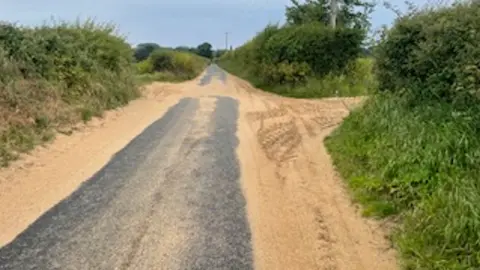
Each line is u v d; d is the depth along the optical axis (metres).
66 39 13.43
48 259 4.73
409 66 8.87
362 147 8.30
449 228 4.77
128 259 4.78
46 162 8.02
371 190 6.59
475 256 4.46
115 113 13.37
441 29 8.16
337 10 28.78
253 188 7.05
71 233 5.32
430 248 4.81
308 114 14.24
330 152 9.06
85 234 5.30
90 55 14.89
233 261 4.80
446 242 4.73
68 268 4.57
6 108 9.29
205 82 31.19
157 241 5.19
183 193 6.69
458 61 7.66
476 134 6.49
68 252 4.88
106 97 13.97
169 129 11.26
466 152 6.16
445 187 5.66
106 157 8.46
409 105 8.62
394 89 9.54
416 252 4.79
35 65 11.31
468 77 7.10
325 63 22.83
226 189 6.93
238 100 18.36
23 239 5.14
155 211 6.01
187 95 19.95
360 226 5.73
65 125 10.53
